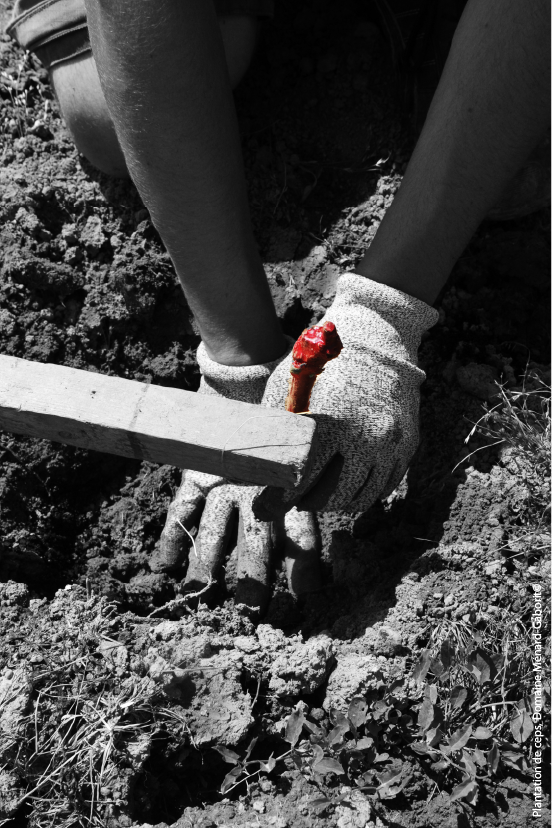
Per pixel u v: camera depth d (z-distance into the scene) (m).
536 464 1.16
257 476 1.02
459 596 1.10
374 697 1.06
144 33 0.98
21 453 1.24
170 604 1.14
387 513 1.21
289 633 1.16
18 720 1.03
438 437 1.23
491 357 1.28
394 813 1.03
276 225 1.35
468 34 1.05
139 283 1.29
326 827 1.01
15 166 1.33
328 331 1.02
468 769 1.03
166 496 1.27
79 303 1.30
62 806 1.02
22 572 1.21
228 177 1.07
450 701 1.05
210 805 1.04
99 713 1.03
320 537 1.21
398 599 1.11
